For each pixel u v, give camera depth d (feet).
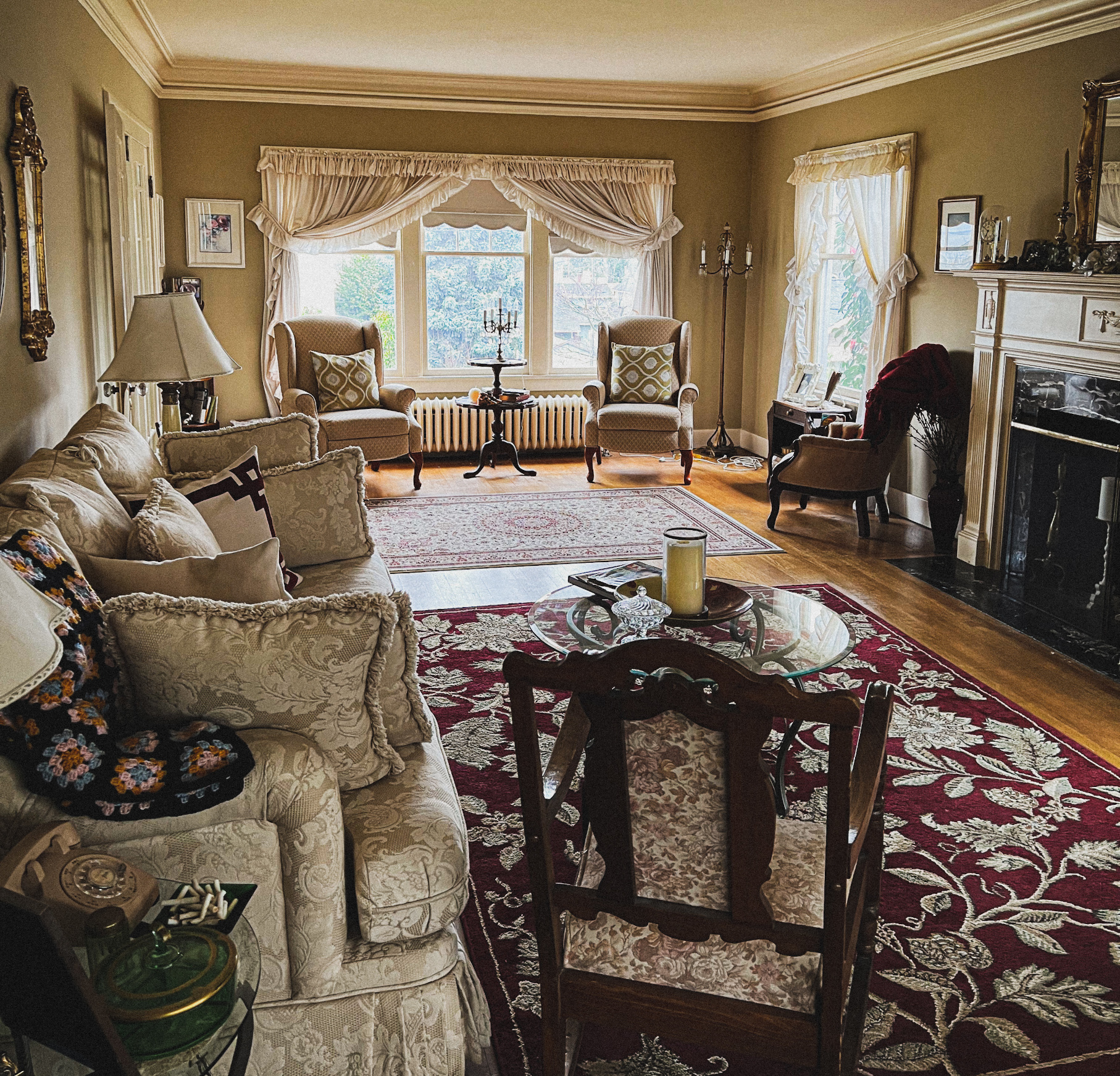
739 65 21.89
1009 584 16.47
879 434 18.51
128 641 5.80
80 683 5.70
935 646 13.79
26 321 10.62
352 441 21.70
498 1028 6.82
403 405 22.53
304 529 11.75
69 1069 4.33
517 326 26.50
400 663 6.63
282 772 5.68
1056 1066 6.44
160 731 5.90
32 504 7.20
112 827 5.47
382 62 21.91
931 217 19.45
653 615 8.27
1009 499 16.66
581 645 8.30
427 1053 6.16
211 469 12.46
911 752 10.70
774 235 25.52
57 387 12.43
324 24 18.28
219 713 5.94
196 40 19.79
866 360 21.68
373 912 5.86
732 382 27.66
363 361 22.97
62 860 4.79
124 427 11.19
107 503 8.58
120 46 17.35
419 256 25.41
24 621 4.17
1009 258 17.06
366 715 6.22
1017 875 8.55
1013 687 12.46
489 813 9.45
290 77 23.06
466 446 25.93
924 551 18.35
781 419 23.20
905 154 19.74
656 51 20.49
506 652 13.33
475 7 16.93
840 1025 4.99
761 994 5.20
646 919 5.14
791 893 5.52
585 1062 6.50
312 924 5.81
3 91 10.11
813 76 22.59
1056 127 16.14
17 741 5.40
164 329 12.42
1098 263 14.26
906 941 7.69
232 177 23.59
